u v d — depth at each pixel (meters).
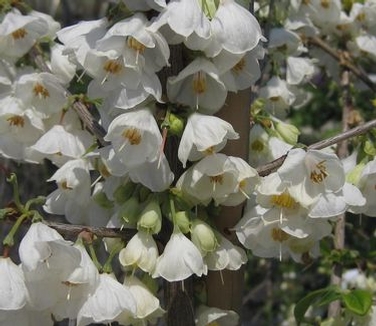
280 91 0.66
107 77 0.43
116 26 0.41
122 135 0.43
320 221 0.45
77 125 0.52
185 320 0.46
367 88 0.82
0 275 0.42
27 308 0.43
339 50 0.76
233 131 0.42
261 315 1.08
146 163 0.43
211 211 0.45
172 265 0.42
